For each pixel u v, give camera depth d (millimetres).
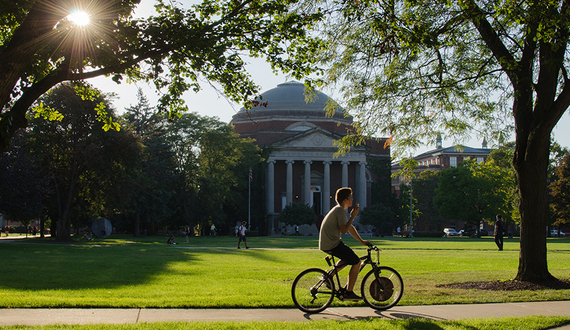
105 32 11445
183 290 13133
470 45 17359
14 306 10086
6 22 12711
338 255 9977
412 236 81375
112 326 8164
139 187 54625
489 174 82000
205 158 81625
